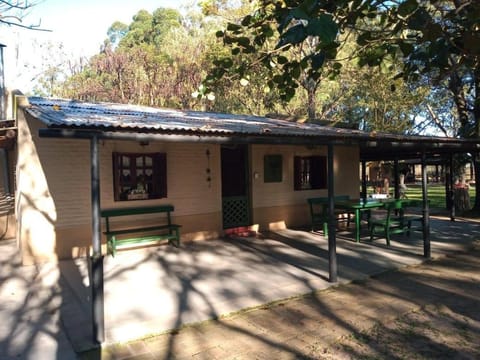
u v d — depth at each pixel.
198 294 5.56
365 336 4.18
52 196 7.56
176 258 7.76
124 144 8.42
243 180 10.75
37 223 7.42
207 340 4.14
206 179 9.69
